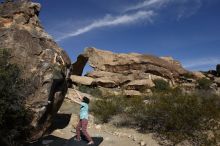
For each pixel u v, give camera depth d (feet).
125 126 47.80
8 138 31.14
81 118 36.52
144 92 109.50
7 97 29.66
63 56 41.16
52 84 36.37
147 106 50.37
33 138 35.91
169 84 123.44
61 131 42.27
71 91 72.23
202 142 38.73
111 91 107.76
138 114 48.83
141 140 40.57
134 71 129.39
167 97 54.03
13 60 35.76
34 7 44.32
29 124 33.86
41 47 38.09
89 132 43.73
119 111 53.67
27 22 42.01
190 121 42.65
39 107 34.71
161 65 139.74
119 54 138.62
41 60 37.01
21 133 33.94
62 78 38.68
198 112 43.75
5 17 41.91
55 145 36.04
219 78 148.25
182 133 41.34
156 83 117.60
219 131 41.42
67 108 56.95
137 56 138.21
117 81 121.49
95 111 55.31
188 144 38.65
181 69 149.07
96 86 113.19
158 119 46.21
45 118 37.37
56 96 38.27
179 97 51.08
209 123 43.11
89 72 127.95
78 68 123.03
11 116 30.30
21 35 37.88
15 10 42.34
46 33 41.91
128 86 116.16
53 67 37.22
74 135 41.16
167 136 40.91
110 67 134.31
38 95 34.96
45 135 39.52
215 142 38.22
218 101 52.95
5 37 37.70
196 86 126.62
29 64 36.22
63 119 48.21
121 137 41.86
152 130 44.73
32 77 35.24
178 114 44.11
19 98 30.83
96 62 134.92
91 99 69.97
